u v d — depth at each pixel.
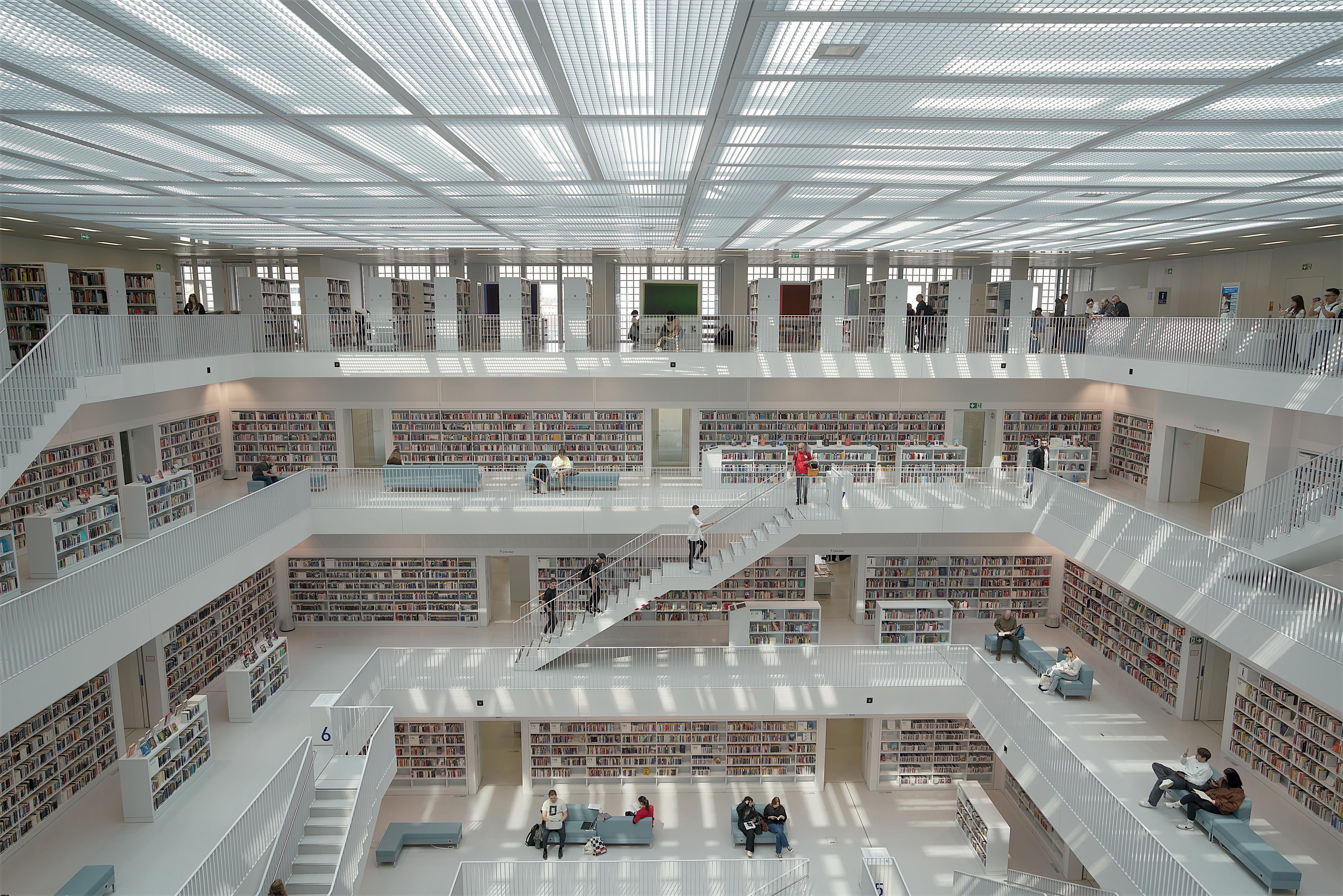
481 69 5.34
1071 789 11.96
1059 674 16.02
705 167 8.95
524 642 17.80
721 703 15.93
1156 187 9.88
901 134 7.21
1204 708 14.91
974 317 19.56
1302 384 12.16
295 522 16.73
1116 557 14.05
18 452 10.48
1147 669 16.23
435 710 15.84
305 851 11.63
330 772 12.62
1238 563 11.05
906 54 5.05
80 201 11.34
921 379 20.84
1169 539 12.60
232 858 9.83
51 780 12.14
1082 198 10.88
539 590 20.03
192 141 7.46
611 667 16.27
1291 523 11.33
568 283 18.84
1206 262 21.16
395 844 15.01
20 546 13.55
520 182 9.87
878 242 17.86
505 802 17.20
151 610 11.66
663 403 20.70
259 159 8.33
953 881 14.20
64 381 11.62
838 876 14.81
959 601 19.98
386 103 6.16
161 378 14.25
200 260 23.88
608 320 23.23
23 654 9.25
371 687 15.27
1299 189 9.96
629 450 20.83
